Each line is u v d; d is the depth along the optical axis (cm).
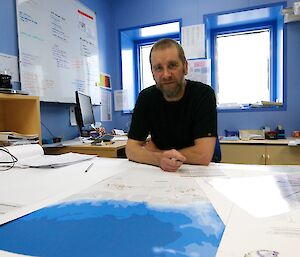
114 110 329
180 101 129
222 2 278
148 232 40
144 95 138
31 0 197
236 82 314
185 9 293
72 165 99
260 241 36
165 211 48
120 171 86
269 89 301
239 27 306
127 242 37
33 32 198
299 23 256
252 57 307
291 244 35
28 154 114
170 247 35
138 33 332
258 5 266
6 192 65
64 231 42
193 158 98
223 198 55
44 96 208
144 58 361
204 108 120
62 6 232
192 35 291
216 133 116
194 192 60
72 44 246
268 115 270
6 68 177
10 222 46
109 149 177
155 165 95
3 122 169
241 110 278
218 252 34
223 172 80
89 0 279
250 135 254
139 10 314
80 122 213
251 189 61
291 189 61
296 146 219
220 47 318
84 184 70
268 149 226
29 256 35
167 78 119
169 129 132
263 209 49
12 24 182
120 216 47
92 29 282
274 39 293
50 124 220
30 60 195
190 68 292
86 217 47
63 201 56
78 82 254
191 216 46
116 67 329
